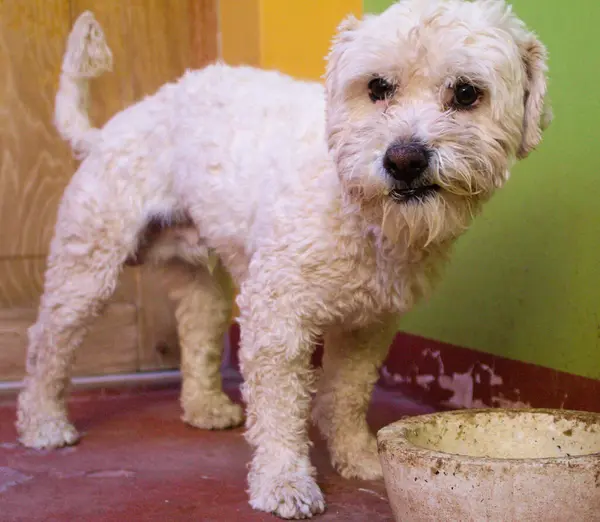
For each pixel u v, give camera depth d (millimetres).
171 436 2299
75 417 2500
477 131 1443
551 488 1181
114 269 2178
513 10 2172
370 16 1590
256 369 1717
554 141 2020
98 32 2277
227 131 1961
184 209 2152
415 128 1408
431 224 1442
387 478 1339
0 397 2705
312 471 1740
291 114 1889
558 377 2006
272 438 1722
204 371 2393
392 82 1498
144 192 2154
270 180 1767
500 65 1455
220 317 2406
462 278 2377
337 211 1612
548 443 1472
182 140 2062
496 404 2230
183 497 1790
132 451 2152
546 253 2049
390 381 2709
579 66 1933
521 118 1530
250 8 2699
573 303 1961
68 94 2307
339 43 1597
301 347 1694
